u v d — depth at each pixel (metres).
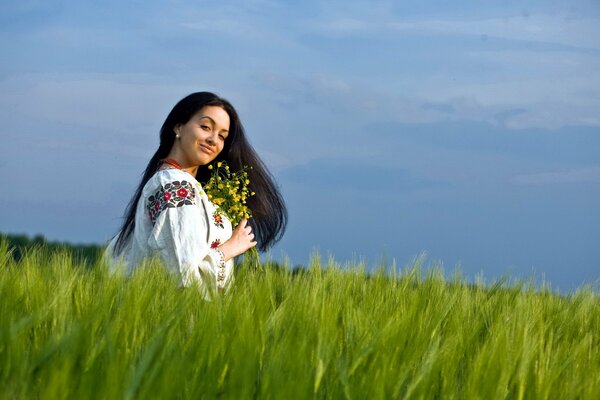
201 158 5.78
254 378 3.15
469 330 4.48
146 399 2.82
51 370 3.01
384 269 5.86
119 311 3.86
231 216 6.00
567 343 4.56
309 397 3.12
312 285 5.14
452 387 3.44
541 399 3.44
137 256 5.46
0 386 2.94
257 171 6.16
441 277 5.87
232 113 5.92
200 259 5.32
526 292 6.13
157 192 5.45
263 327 3.72
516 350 3.77
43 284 4.52
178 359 3.18
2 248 5.28
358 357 3.46
